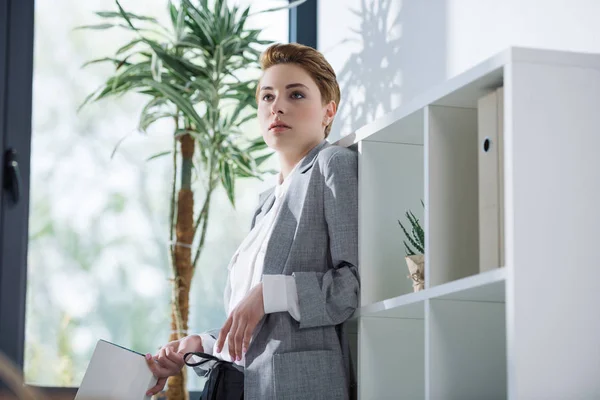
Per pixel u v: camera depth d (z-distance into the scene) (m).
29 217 3.60
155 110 3.61
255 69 3.72
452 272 1.93
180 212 3.45
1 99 3.60
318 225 2.24
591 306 1.65
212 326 3.64
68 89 3.70
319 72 2.43
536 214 1.65
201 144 3.40
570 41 2.17
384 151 2.28
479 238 1.82
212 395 2.29
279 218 2.27
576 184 1.68
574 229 1.67
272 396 2.10
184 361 2.40
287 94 2.41
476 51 2.58
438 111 1.97
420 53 2.92
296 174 2.34
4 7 3.65
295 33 3.86
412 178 2.29
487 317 1.93
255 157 3.81
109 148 3.69
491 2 2.52
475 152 1.98
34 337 3.54
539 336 1.62
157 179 3.70
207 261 3.67
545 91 1.69
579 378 1.62
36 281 3.57
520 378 1.60
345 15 3.54
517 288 1.62
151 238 3.66
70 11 3.76
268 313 2.16
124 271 3.63
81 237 3.63
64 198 3.63
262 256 2.30
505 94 1.69
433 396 1.88
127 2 3.80
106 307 3.60
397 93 3.06
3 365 1.32
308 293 2.12
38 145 3.64
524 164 1.66
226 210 3.73
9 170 3.57
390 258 2.23
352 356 2.35
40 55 3.70
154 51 3.39
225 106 3.58
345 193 2.24
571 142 1.69
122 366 2.39
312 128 2.41
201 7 3.56
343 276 2.19
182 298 3.41
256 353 2.17
